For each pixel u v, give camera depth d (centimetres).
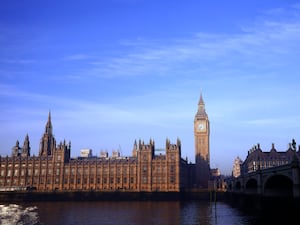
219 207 17688
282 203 11656
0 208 17338
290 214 11050
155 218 13112
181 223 11775
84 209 16750
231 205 19025
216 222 11738
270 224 10544
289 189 11669
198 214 14312
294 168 8838
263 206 11819
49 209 16775
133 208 17288
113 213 14875
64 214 14462
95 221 12362
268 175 11206
